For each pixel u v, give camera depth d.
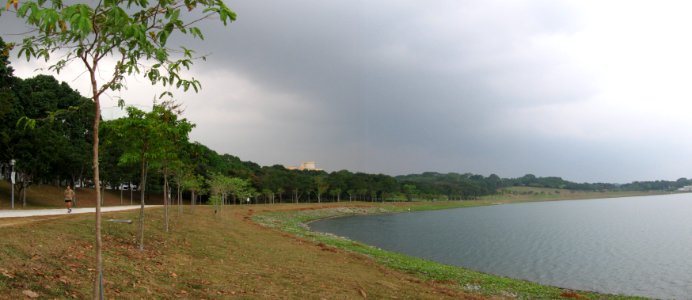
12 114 44.34
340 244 40.12
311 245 35.78
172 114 18.84
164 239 22.42
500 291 23.28
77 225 18.58
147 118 17.05
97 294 6.40
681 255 45.91
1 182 57.38
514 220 100.81
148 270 13.98
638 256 45.22
